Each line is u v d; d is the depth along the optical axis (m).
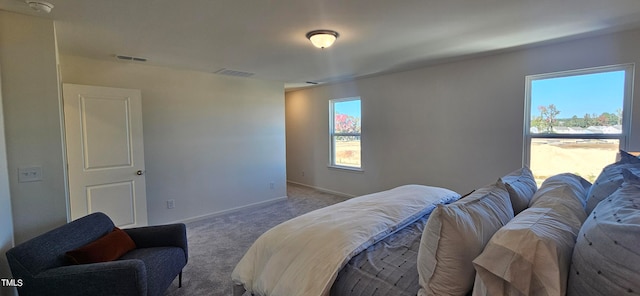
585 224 1.07
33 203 2.17
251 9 2.14
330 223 1.89
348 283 1.49
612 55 2.81
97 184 3.32
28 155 2.15
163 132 4.00
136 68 3.78
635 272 0.79
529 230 1.04
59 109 2.27
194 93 4.27
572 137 3.16
